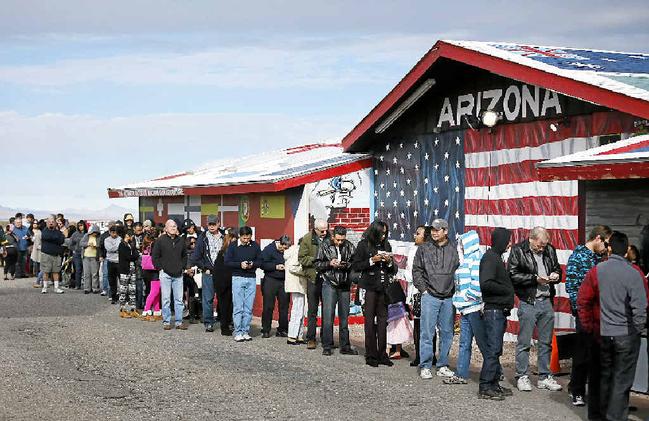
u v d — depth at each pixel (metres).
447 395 11.08
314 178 19.16
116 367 12.99
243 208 21.36
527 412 10.12
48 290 26.00
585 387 10.83
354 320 18.91
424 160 18.12
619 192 12.64
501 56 14.79
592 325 9.62
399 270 18.58
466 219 16.84
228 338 16.23
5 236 31.02
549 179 11.81
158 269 17.56
